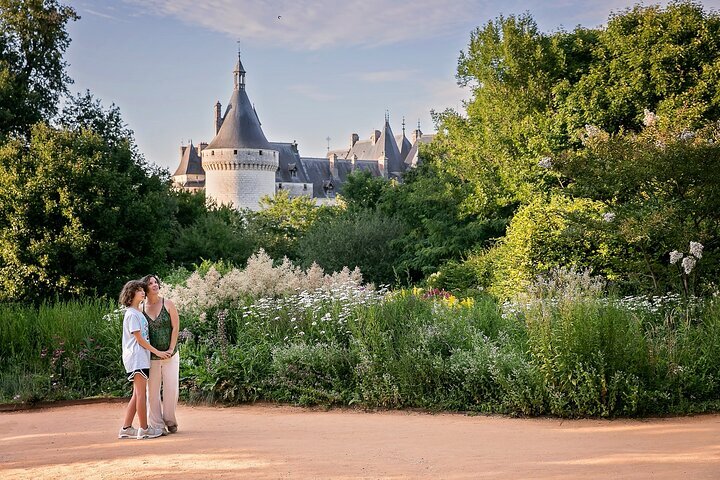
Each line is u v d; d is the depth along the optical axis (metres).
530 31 25.16
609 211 13.21
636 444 6.20
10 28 30.61
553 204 15.88
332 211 45.62
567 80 22.03
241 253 33.09
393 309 10.78
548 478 4.71
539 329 8.51
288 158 109.62
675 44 19.91
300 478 4.85
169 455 5.90
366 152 128.25
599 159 12.66
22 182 20.62
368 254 31.77
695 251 10.81
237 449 6.16
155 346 7.24
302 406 9.47
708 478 4.59
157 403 7.26
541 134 21.53
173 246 31.44
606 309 8.75
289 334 10.84
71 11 32.62
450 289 21.08
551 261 14.95
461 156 27.30
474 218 27.03
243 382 9.97
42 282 20.48
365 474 4.96
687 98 18.84
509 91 25.22
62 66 32.50
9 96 27.44
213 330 11.59
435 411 8.76
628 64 20.83
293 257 40.75
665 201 12.23
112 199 21.41
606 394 8.05
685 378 8.26
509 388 8.38
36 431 8.04
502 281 17.00
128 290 7.23
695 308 10.56
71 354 11.64
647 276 13.12
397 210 34.06
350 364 9.70
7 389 11.00
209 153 85.75
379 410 8.99
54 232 20.61
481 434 7.02
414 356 9.27
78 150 21.61
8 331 12.45
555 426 7.54
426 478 4.80
